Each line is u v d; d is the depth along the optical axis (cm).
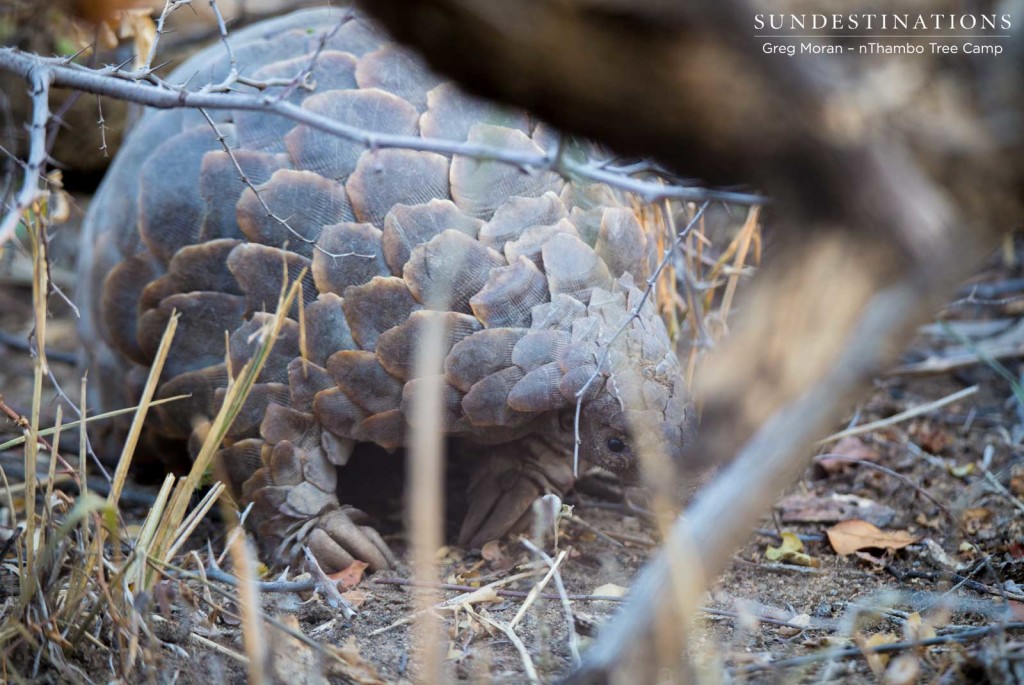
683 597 318
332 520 597
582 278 573
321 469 598
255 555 588
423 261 566
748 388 309
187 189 609
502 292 563
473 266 566
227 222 599
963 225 299
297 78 437
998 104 294
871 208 288
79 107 916
